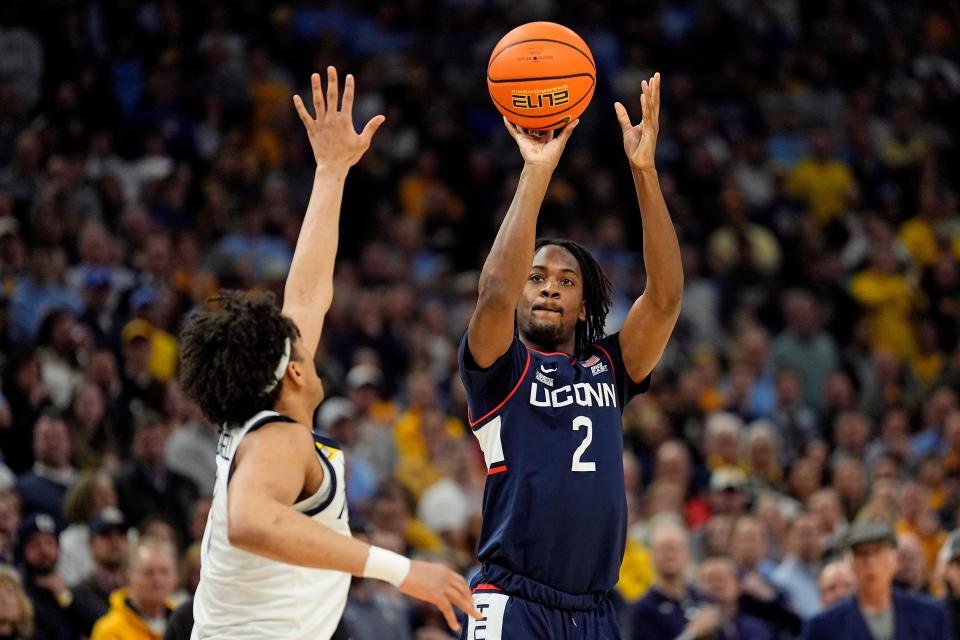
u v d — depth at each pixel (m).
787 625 32.22
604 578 17.27
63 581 28.25
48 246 43.31
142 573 25.58
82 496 30.52
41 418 32.75
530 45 17.83
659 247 17.95
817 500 37.69
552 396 17.41
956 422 43.72
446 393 45.91
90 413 34.91
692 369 48.34
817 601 34.41
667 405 45.88
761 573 34.53
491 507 17.27
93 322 39.81
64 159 48.06
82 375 37.56
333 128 17.64
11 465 33.81
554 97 17.67
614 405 17.89
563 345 18.42
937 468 42.22
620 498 17.45
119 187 47.81
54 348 37.50
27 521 27.25
